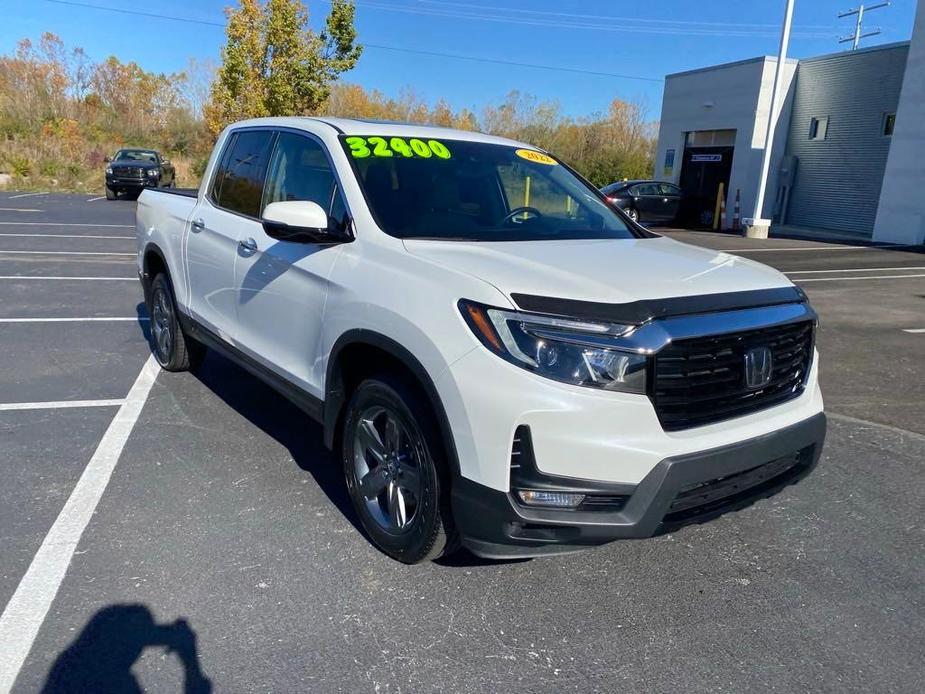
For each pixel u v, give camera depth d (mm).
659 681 2529
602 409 2527
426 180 3758
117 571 3041
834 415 5438
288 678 2473
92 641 2602
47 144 35406
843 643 2768
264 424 4770
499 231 3625
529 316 2568
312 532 3432
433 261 2963
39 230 15242
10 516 3457
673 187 24625
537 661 2609
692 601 3018
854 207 22078
